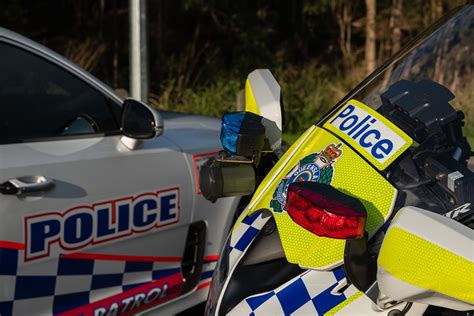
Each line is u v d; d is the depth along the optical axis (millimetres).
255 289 2031
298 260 1947
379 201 1975
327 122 2293
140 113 3688
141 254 3818
